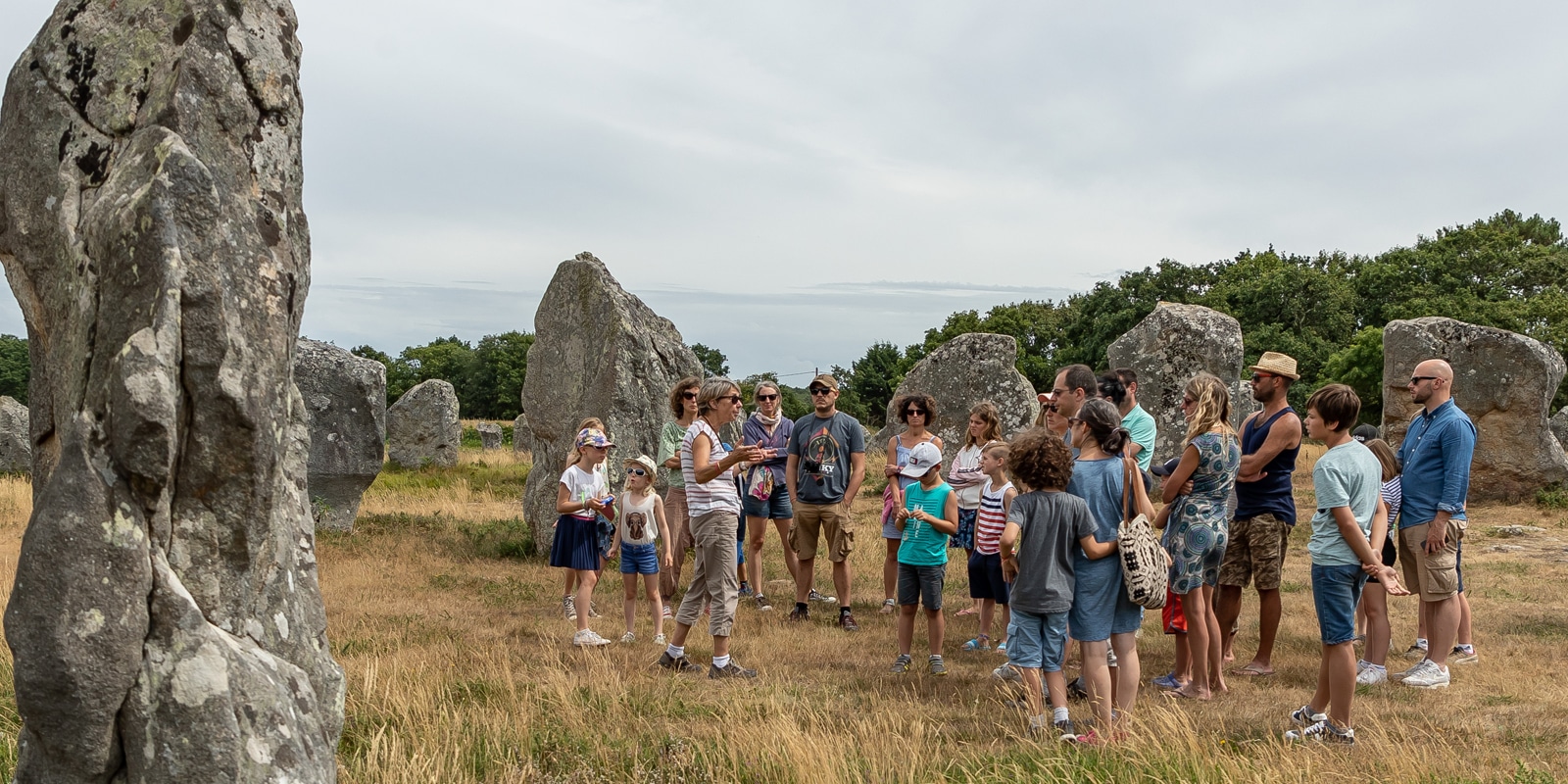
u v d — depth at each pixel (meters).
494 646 7.96
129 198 3.40
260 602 3.80
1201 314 17.69
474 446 37.44
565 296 13.70
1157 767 5.06
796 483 9.80
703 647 8.36
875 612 10.05
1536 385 17.59
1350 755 5.39
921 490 7.66
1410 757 5.23
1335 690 5.74
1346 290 47.91
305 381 14.71
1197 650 6.84
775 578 11.83
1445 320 18.17
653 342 13.77
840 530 9.46
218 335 3.35
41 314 4.07
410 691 6.12
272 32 4.38
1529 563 12.86
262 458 3.48
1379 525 7.37
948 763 5.36
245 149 4.20
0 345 64.31
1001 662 7.94
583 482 8.41
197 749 3.28
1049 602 5.82
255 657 3.53
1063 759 5.14
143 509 3.31
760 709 6.38
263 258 3.62
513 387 68.94
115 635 3.22
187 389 3.33
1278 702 6.75
